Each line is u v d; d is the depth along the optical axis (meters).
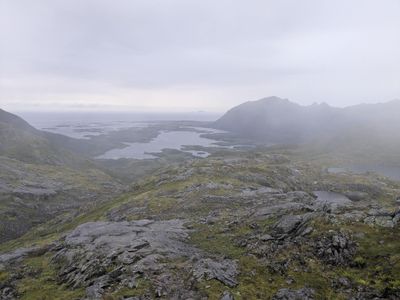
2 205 137.00
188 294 25.92
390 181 153.62
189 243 41.22
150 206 72.25
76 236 48.53
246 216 49.22
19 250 48.00
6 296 32.44
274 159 190.75
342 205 39.69
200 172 110.94
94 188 187.38
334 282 26.31
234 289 26.55
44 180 185.12
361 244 29.80
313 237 33.00
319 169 162.50
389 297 22.97
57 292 31.30
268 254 32.84
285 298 25.03
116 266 33.19
